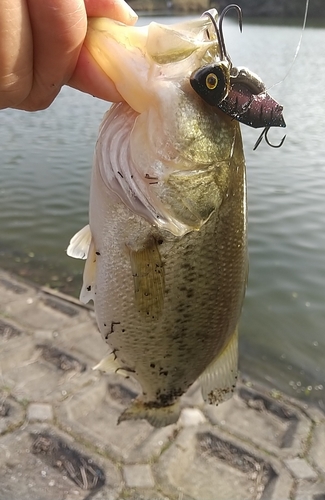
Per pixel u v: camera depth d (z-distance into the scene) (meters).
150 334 0.24
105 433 0.38
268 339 0.58
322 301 0.66
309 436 0.39
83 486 0.33
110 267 0.23
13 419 0.38
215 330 0.25
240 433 0.39
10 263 0.74
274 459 0.37
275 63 2.27
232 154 0.21
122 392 0.42
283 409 0.42
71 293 0.66
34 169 1.19
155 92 0.19
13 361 0.46
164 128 0.20
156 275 0.22
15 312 0.54
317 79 2.68
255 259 0.76
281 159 1.24
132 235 0.22
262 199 0.97
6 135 1.54
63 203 0.99
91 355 0.47
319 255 0.77
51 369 0.45
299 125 1.62
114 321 0.24
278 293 0.68
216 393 0.27
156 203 0.20
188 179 0.20
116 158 0.21
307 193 1.00
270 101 0.20
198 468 0.36
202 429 0.39
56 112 1.96
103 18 0.19
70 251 0.24
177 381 0.26
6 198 1.00
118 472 0.35
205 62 0.19
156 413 0.28
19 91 0.18
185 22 0.19
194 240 0.22
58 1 0.16
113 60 0.19
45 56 0.17
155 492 0.33
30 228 0.87
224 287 0.24
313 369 0.52
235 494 0.34
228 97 0.19
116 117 0.21
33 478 0.34
